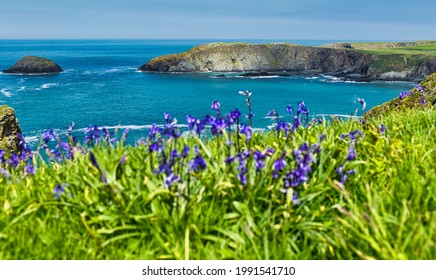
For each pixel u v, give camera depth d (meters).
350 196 6.08
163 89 139.62
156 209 5.50
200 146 7.11
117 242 5.53
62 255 5.21
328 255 5.15
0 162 7.73
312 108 106.50
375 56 199.00
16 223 5.61
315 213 5.55
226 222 5.62
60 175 6.81
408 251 4.65
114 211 5.67
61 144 7.62
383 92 141.88
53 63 185.88
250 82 168.62
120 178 6.20
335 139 7.78
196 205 5.68
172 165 5.70
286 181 5.71
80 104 103.75
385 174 6.50
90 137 7.95
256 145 7.19
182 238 5.34
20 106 98.38
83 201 5.91
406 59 193.50
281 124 7.62
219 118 6.59
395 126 9.12
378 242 4.85
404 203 5.06
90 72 193.25
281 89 145.62
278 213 5.54
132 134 70.06
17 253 5.20
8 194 6.36
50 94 119.31
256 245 5.23
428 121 9.49
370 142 8.02
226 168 6.17
